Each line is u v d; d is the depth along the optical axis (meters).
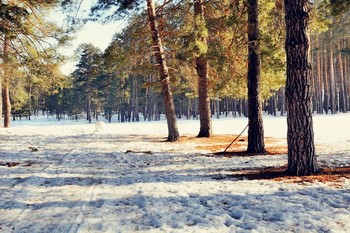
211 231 4.04
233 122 34.34
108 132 23.73
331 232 3.77
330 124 24.56
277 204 4.96
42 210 5.23
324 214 4.41
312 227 3.98
